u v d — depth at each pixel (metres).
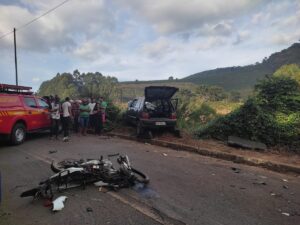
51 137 12.61
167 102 12.31
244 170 7.36
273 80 11.67
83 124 13.70
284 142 9.54
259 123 10.06
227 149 9.45
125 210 4.54
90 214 4.39
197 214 4.42
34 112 11.71
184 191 5.47
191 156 9.01
